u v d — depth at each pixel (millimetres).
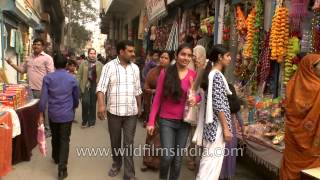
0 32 9469
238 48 7223
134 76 5301
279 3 5793
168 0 10695
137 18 19875
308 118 3801
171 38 11297
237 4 7293
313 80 3824
